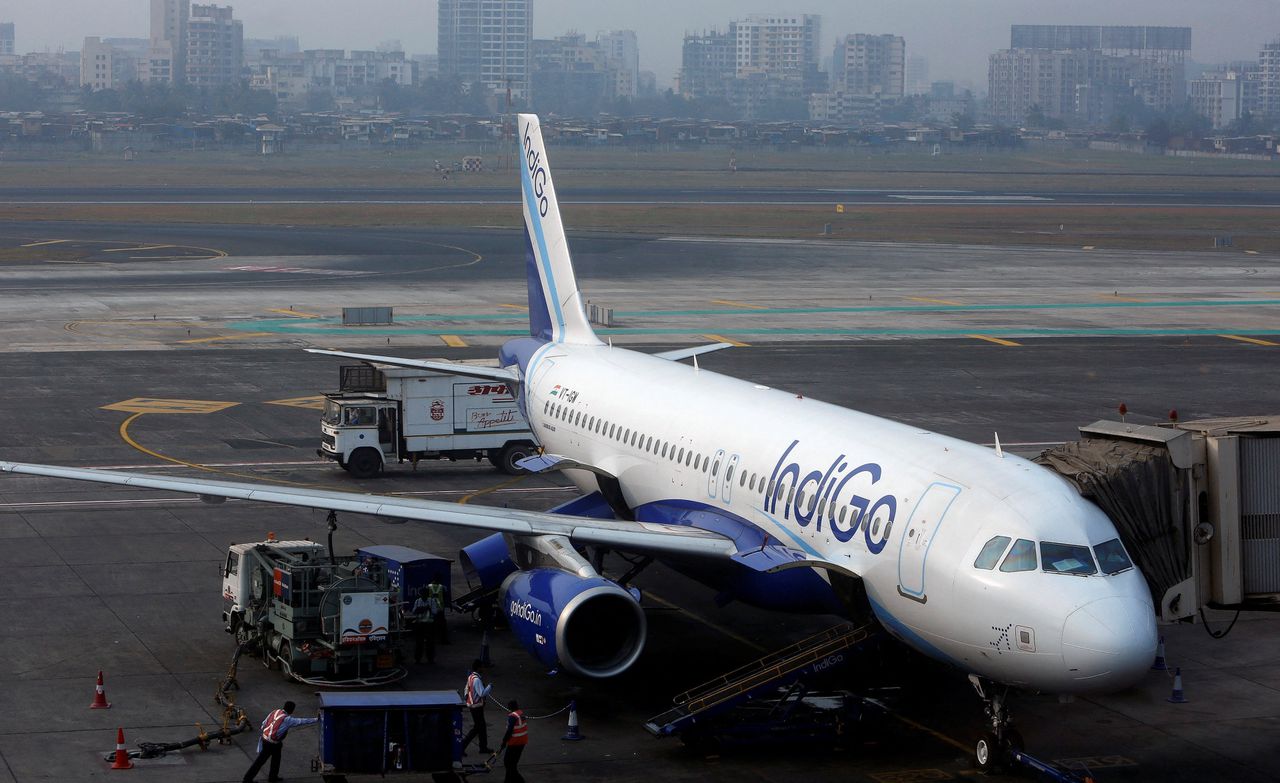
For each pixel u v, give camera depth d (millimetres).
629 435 36812
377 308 90250
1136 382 72250
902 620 25969
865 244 152750
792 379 71750
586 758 26656
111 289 106562
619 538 29641
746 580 30125
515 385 46281
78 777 25141
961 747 27391
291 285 111438
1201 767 26562
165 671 31047
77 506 46125
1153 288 115812
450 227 169125
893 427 30062
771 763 26516
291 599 30016
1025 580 23484
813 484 28828
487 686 27812
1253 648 34219
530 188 47344
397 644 31734
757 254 140500
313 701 29281
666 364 40375
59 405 62625
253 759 26203
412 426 52656
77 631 33719
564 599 27578
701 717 26531
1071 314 99562
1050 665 22922
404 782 25266
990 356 80625
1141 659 22562
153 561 40062
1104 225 181125
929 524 25484
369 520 45750
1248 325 94562
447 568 34938
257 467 52594
